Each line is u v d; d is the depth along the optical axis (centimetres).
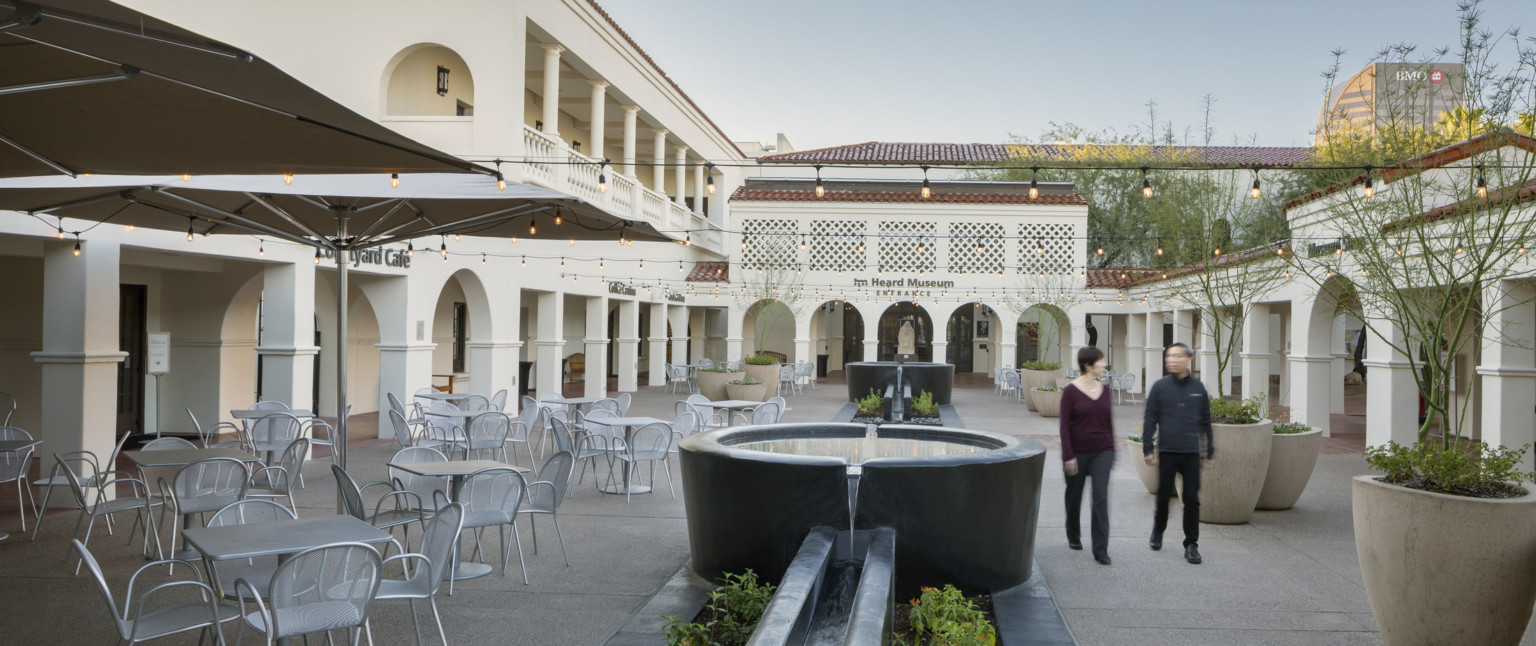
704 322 3105
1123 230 3031
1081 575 630
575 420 1175
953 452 703
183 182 648
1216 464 793
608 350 3238
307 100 367
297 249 1185
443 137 1450
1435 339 578
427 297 1498
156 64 332
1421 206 638
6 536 728
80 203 661
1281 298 1561
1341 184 889
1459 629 448
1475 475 474
